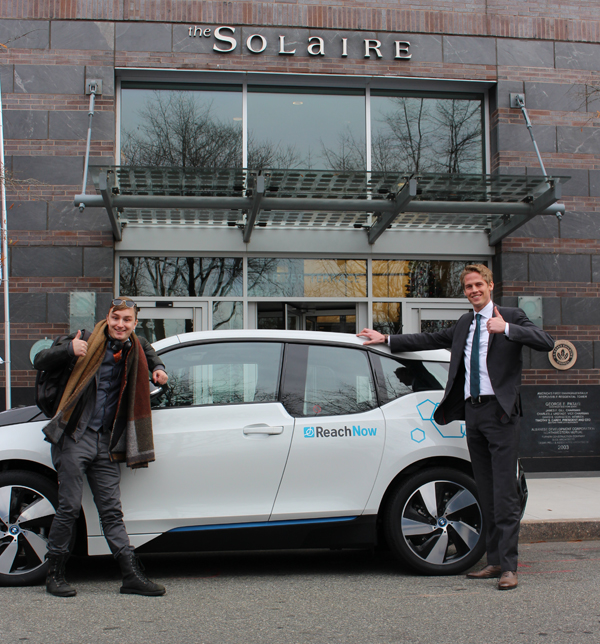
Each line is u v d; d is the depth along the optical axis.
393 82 9.53
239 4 9.23
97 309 8.62
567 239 9.44
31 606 3.88
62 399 4.12
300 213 8.59
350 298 9.36
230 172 7.42
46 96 8.83
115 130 9.12
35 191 8.70
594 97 9.57
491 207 8.23
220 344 4.71
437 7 9.55
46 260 8.63
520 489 4.63
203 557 5.40
